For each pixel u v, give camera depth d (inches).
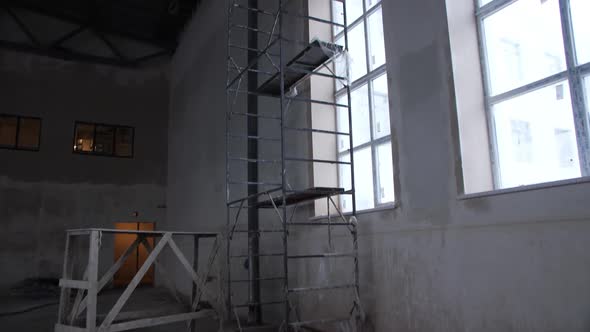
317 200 191.0
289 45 217.2
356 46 191.3
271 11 239.5
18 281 390.6
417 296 134.0
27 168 408.5
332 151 197.6
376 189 172.6
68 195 418.6
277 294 217.9
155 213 447.8
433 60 134.3
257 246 234.8
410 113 142.1
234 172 274.1
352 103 191.9
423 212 134.0
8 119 409.1
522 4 120.5
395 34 151.5
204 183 333.1
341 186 194.5
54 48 427.2
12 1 412.8
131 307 305.9
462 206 120.9
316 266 187.8
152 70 470.3
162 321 169.6
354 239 157.9
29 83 419.8
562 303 94.9
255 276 230.1
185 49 419.2
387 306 145.7
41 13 425.7
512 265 106.2
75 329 154.5
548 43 113.3
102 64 450.3
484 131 127.3
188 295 343.3
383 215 150.7
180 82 430.3
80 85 439.2
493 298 110.3
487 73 129.5
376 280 151.7
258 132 248.1
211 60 336.2
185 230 372.8
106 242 428.5
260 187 240.4
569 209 94.7
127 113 453.7
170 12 392.2
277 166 224.5
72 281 161.5
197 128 361.4
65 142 425.1
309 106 197.0
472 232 117.4
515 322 104.7
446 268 124.6
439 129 130.5
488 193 113.1
